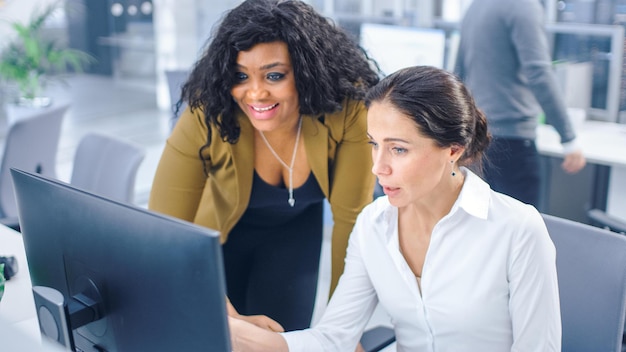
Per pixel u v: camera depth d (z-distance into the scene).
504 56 2.96
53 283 1.24
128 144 2.39
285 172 1.83
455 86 1.26
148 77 4.95
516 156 3.06
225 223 1.88
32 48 4.09
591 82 3.18
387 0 4.15
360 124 1.72
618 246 1.44
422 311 1.41
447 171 1.33
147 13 4.81
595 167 3.27
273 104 1.61
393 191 1.29
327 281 3.31
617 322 1.44
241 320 1.45
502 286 1.34
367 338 1.67
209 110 1.65
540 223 1.33
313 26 1.60
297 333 1.45
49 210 1.18
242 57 1.56
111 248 1.07
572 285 1.50
